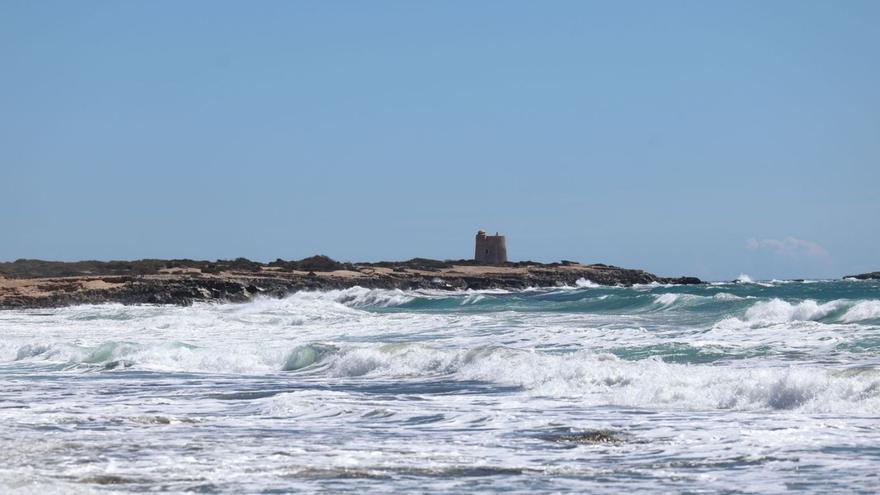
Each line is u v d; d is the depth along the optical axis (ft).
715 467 54.19
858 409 73.51
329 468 54.85
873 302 168.76
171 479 51.60
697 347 122.52
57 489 48.34
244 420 76.69
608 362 102.47
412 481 51.34
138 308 343.67
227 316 261.03
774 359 109.40
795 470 52.65
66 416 78.79
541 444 63.21
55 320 277.44
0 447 61.77
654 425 69.62
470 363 114.52
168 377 121.49
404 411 80.12
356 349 130.41
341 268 591.78
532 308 290.76
